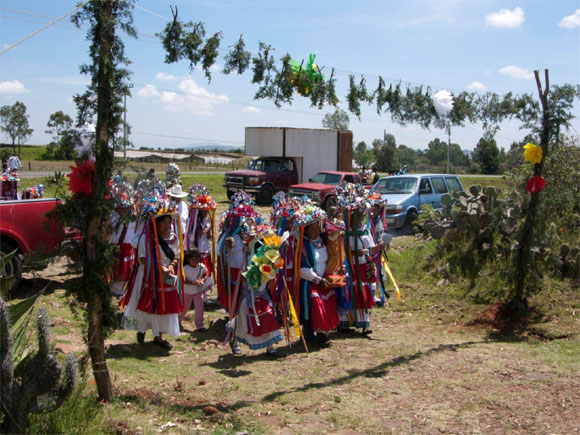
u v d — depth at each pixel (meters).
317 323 6.96
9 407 3.49
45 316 3.62
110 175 4.37
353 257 7.60
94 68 4.30
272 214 7.63
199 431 4.32
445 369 5.87
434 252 10.77
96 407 4.33
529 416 4.59
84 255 4.42
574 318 7.68
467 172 63.84
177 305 6.68
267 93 6.30
